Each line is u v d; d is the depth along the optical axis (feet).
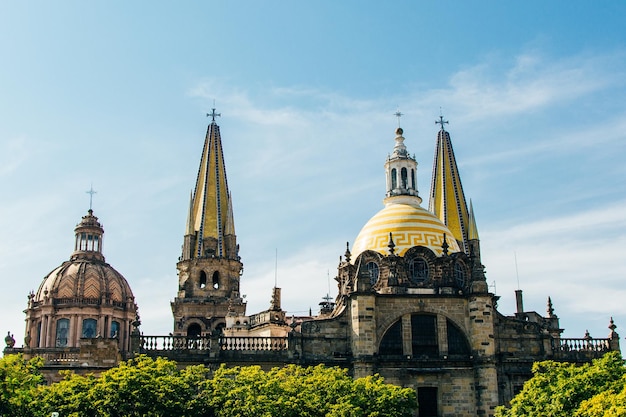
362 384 245.65
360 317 297.33
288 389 233.55
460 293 309.22
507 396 300.81
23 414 201.87
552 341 314.35
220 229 412.16
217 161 426.51
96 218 464.65
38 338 425.69
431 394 299.38
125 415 217.36
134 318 442.50
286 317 404.36
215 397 227.61
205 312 396.37
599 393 201.46
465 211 433.07
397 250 324.19
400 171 358.84
